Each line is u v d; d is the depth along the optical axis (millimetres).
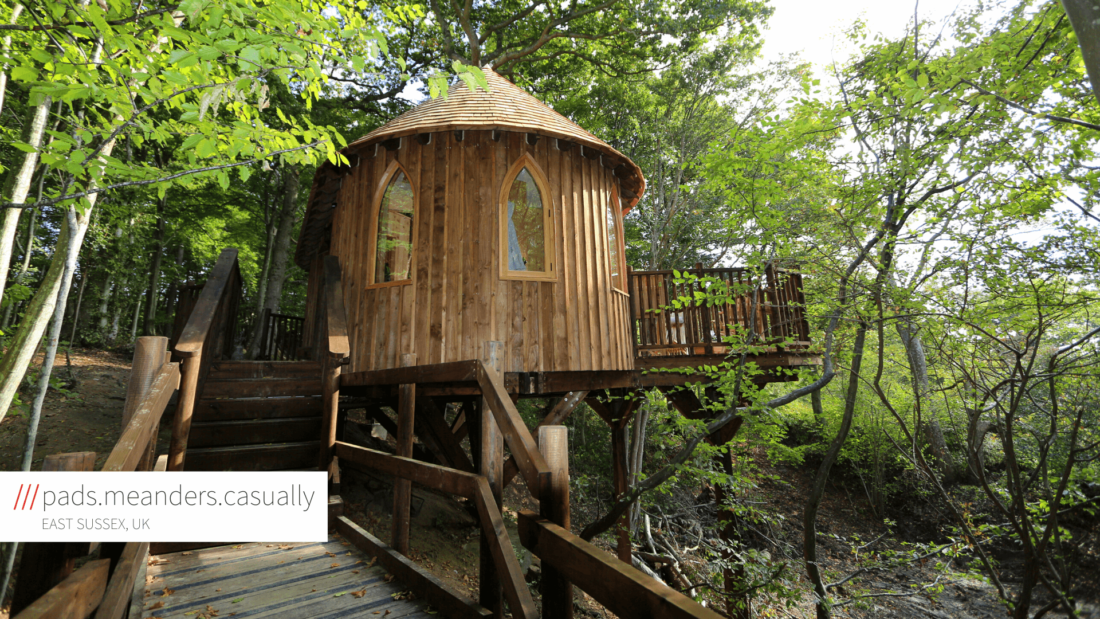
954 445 12898
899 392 11664
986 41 3854
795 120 4652
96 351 13219
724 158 5141
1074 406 3625
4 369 3648
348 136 13523
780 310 7004
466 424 8695
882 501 13375
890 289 4465
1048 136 3773
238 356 13336
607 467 12531
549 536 2125
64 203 3340
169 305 18266
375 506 7172
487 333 5859
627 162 7105
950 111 3719
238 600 2863
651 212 13812
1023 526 3230
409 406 4543
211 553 3592
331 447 4605
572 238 6516
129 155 8680
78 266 11367
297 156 3535
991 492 3574
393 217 6496
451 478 2971
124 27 2725
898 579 9984
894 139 4629
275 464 4613
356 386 6375
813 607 8227
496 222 6141
